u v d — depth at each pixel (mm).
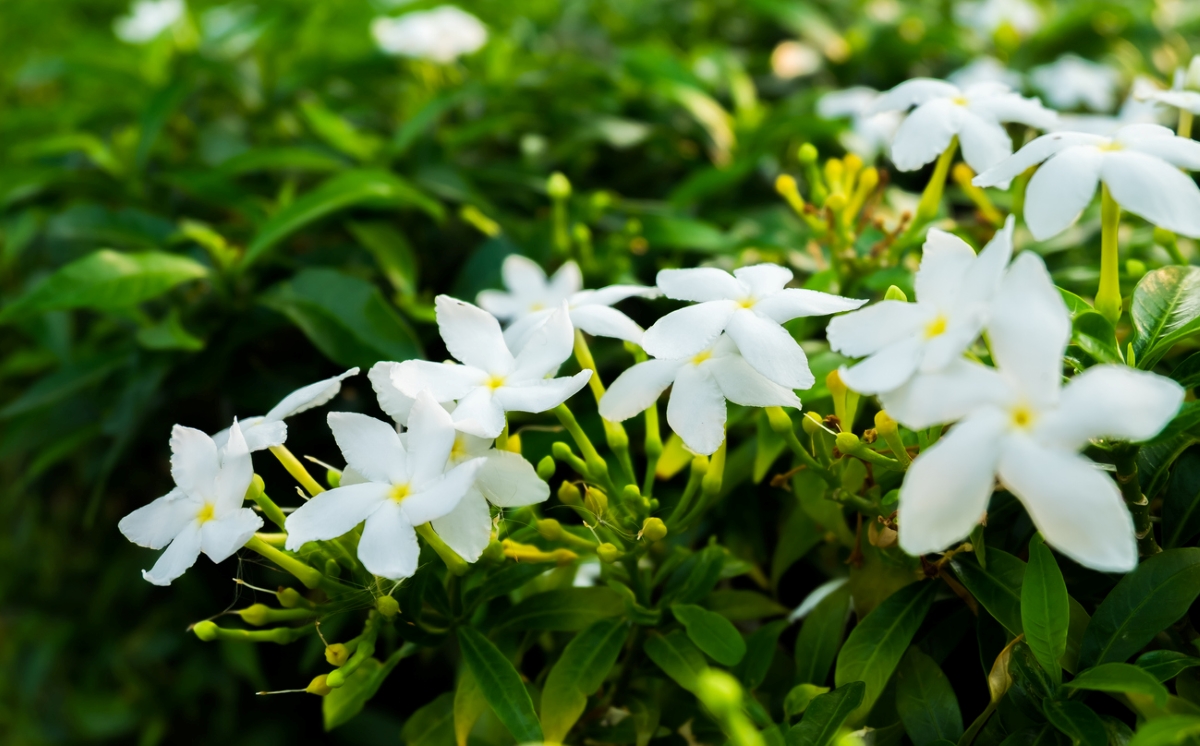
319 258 564
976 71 603
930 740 413
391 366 416
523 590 459
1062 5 786
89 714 709
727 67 676
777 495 487
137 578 663
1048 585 397
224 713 649
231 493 401
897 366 377
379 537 392
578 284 493
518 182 594
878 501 422
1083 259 509
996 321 370
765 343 404
